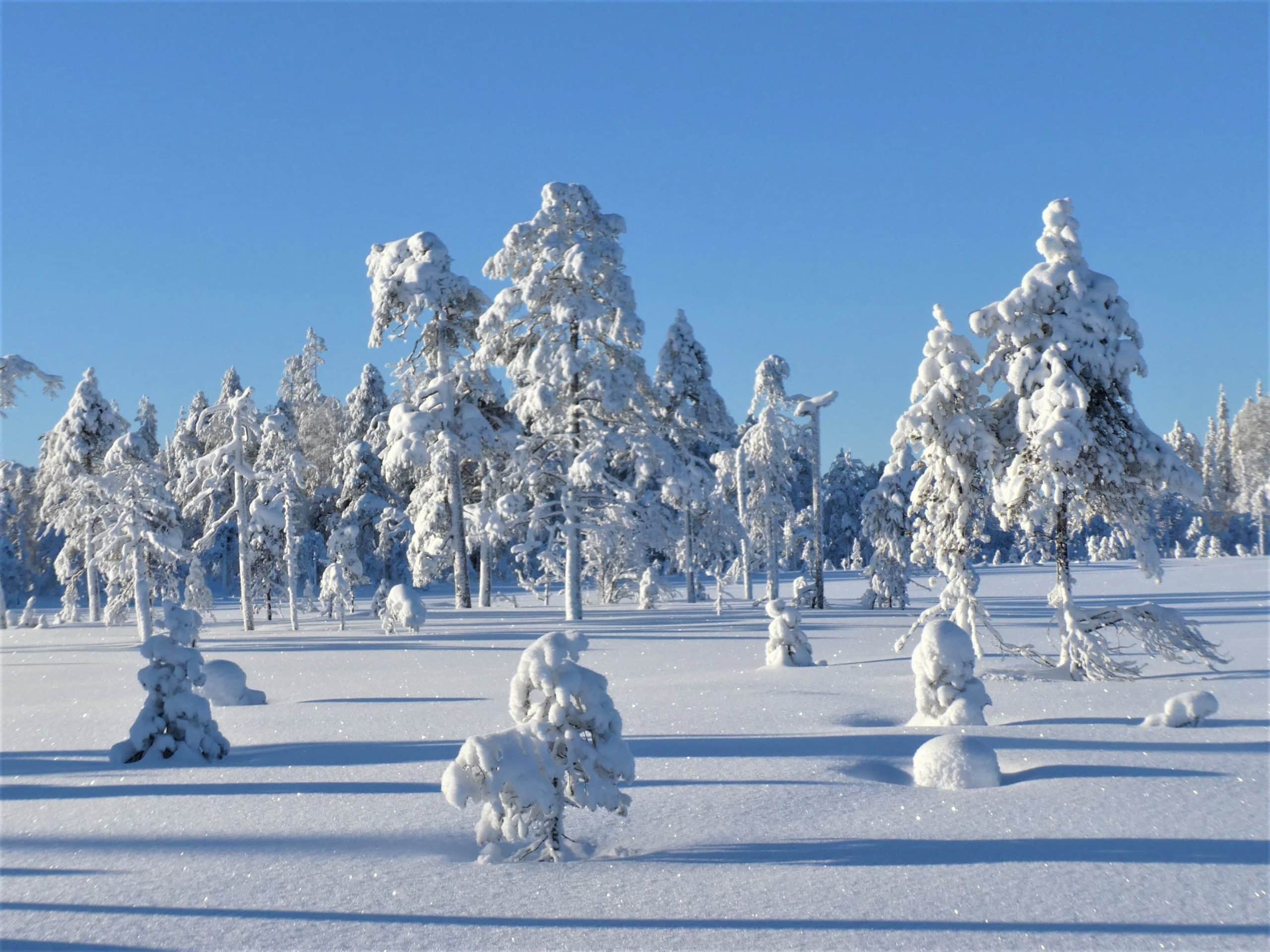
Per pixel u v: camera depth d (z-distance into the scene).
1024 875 6.27
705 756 10.40
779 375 49.59
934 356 19.80
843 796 8.45
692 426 48.22
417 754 11.24
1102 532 107.62
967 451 19.45
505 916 5.78
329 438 81.38
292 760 11.33
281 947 5.38
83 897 6.39
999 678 17.84
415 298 41.88
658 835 7.49
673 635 29.14
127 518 36.03
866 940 5.24
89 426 49.25
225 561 78.94
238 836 7.84
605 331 35.59
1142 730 11.31
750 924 5.52
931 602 45.91
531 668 7.33
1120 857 6.60
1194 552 112.38
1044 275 18.67
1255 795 8.16
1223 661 17.38
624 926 5.54
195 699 11.97
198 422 42.25
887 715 13.23
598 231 36.31
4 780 10.94
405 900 6.12
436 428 41.81
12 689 22.00
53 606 80.69
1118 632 17.75
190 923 5.81
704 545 47.69
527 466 37.38
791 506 50.38
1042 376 18.41
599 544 37.28
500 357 37.75
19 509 84.62
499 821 7.05
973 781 8.75
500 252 36.25
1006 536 109.69
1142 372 18.36
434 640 29.55
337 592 36.81
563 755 7.21
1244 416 115.69
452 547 45.56
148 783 10.35
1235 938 5.20
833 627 30.98
